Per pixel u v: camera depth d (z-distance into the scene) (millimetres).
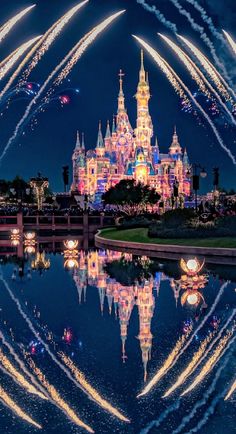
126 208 125000
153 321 15680
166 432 8375
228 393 9930
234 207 57719
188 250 36812
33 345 13273
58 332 14508
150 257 37531
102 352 12539
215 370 11172
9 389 10266
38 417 8992
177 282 23766
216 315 16406
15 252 43344
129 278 25516
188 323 15391
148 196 131625
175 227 45594
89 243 57344
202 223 43469
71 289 22156
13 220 80312
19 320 16078
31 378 10844
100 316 16500
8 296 20484
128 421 8797
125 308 17719
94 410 9242
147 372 11102
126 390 10148
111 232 62000
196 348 12773
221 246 35469
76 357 12180
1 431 8469
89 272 28281
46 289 22266
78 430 8500
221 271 27594
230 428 8500
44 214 94125
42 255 40156
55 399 9758
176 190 115500
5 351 12742
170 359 11930
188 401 9586
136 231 56500
